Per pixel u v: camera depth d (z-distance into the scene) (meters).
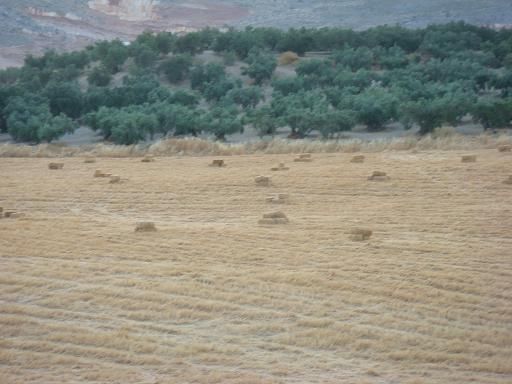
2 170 125.69
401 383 47.84
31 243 75.00
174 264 68.00
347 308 58.47
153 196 101.56
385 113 181.38
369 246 72.69
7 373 49.16
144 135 177.38
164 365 50.38
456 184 101.44
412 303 59.09
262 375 48.97
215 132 179.62
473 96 193.38
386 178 105.00
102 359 51.31
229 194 101.12
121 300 60.16
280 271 65.50
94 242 75.25
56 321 57.12
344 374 49.16
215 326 56.09
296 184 105.00
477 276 63.97
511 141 135.75
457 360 50.78
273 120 178.62
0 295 61.78
